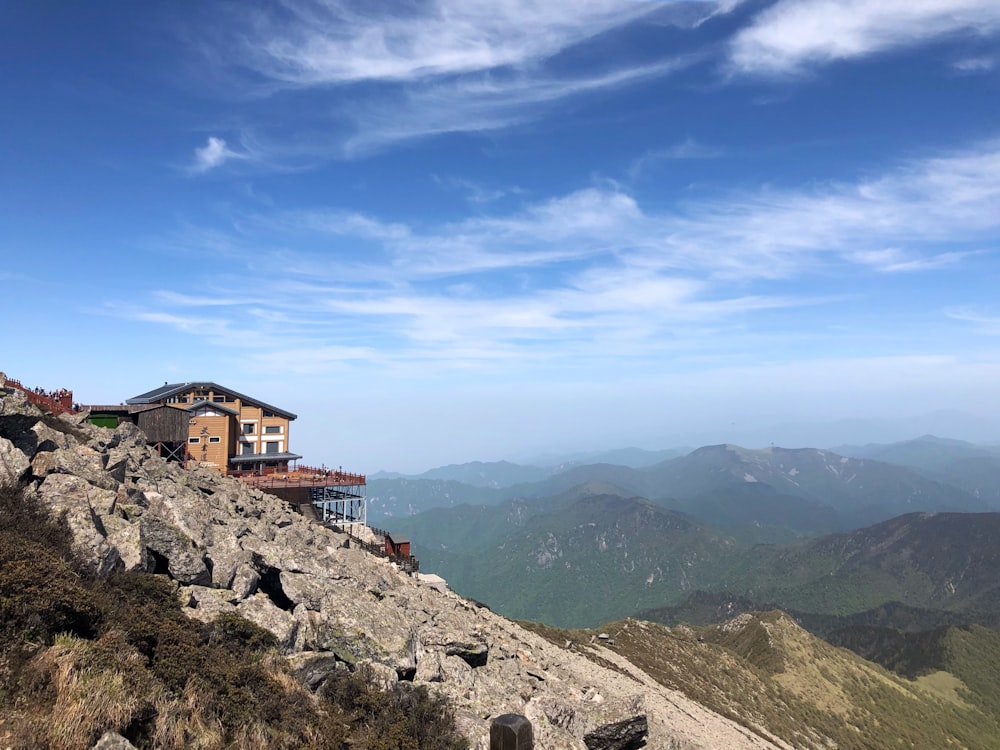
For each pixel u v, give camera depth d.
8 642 11.71
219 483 45.62
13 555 13.95
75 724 10.62
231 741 13.25
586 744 25.84
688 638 128.12
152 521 20.38
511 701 24.14
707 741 48.88
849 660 166.38
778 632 170.50
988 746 136.88
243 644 17.81
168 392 82.12
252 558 23.56
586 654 70.12
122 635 13.89
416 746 16.61
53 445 23.95
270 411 87.25
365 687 18.61
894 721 131.50
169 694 13.05
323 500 70.50
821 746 97.00
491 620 51.38
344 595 24.72
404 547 59.78
